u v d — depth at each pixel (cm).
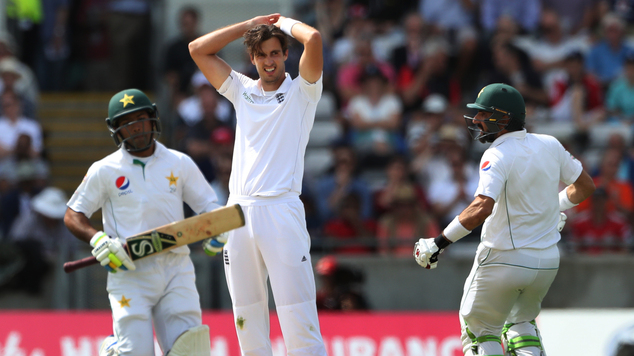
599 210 3206
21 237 3166
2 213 3262
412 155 3534
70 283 2986
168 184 1634
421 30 3938
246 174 1528
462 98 3841
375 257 3044
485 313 1609
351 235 3188
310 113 1548
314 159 3738
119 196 1616
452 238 1530
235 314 1572
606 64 3941
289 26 1508
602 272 3095
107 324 2719
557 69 3956
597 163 3609
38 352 2670
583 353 2706
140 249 1523
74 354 2675
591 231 3200
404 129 3691
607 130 3769
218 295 2930
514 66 3866
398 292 3044
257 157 1519
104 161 1630
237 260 1546
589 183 1642
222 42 1557
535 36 4066
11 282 2983
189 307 1628
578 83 3869
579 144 3738
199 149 3462
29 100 3669
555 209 1584
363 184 3350
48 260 3000
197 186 1689
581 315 2750
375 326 2692
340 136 3662
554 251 1584
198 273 2934
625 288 3078
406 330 2688
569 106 3838
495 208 1570
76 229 1598
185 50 4009
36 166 3428
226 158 3403
